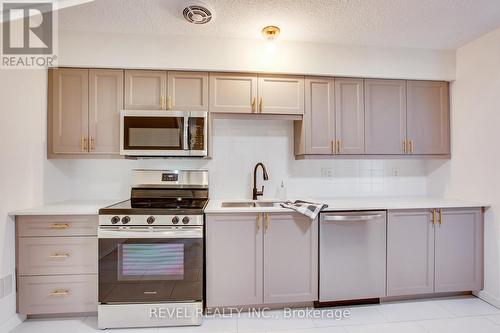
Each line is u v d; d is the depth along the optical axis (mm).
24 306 1882
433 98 2508
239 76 2277
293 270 2049
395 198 2625
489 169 2188
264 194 2650
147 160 2557
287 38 2244
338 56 2338
